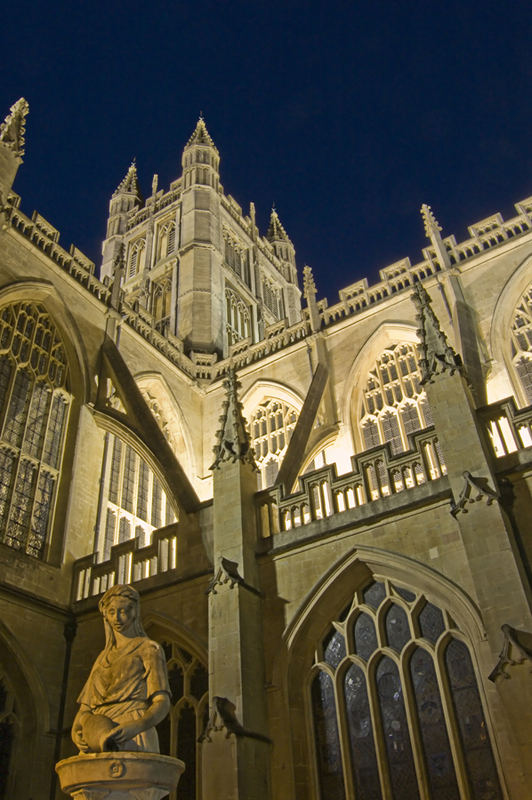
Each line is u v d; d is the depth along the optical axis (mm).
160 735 22578
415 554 19766
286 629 20984
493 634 16656
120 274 41562
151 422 32156
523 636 16125
